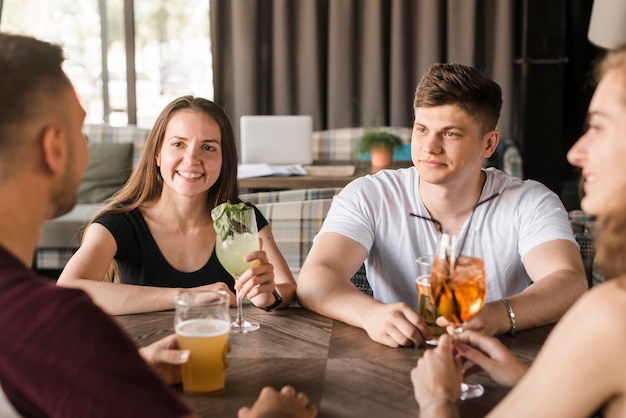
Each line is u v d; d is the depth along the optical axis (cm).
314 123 544
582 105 557
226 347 130
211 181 209
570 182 564
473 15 521
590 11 545
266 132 424
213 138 208
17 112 92
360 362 143
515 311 161
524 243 197
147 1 565
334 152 507
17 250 96
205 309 128
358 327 165
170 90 577
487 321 157
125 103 579
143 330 161
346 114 539
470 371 132
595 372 90
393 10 526
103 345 81
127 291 178
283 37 532
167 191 212
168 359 127
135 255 211
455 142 192
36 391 80
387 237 208
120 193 218
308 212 254
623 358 88
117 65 574
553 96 510
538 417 93
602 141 97
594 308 91
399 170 216
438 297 135
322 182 377
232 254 170
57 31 566
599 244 101
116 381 80
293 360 144
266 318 172
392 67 533
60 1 563
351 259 198
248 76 534
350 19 528
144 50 571
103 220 209
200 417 119
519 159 454
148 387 82
